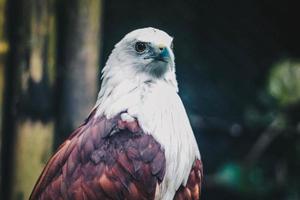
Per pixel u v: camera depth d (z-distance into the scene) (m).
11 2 7.61
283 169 10.20
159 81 5.96
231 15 10.70
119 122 5.81
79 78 7.72
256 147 10.16
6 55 7.57
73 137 6.04
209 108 10.54
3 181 7.64
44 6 7.62
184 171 5.86
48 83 7.60
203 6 10.56
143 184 5.73
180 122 5.88
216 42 10.63
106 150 5.77
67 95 7.70
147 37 5.95
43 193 5.90
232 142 10.52
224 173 9.83
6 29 7.59
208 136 10.53
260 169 9.98
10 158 7.61
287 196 10.12
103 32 10.04
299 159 10.16
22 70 7.55
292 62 9.46
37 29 7.59
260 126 10.25
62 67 7.73
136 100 5.87
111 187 5.72
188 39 10.52
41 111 7.57
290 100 9.36
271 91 9.41
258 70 10.69
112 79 6.00
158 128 5.78
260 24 10.83
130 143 5.75
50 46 7.62
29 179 7.55
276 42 10.86
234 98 10.57
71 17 7.73
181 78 10.48
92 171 5.76
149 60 5.94
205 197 10.27
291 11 10.86
